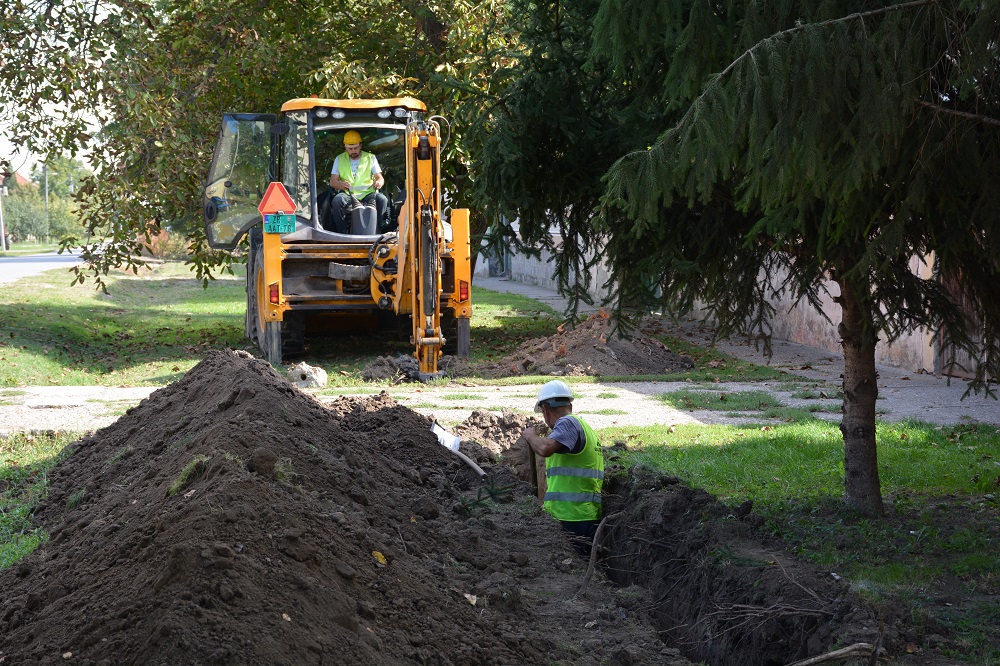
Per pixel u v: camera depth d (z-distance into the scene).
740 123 4.32
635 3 4.83
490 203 10.73
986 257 5.24
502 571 5.77
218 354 9.20
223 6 20.41
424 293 13.59
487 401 12.67
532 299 30.20
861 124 4.24
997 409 11.79
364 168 16.28
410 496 6.82
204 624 3.62
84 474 7.68
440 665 4.12
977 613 5.13
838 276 6.25
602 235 7.31
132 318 25.28
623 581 6.50
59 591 4.43
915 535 6.59
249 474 4.86
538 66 8.57
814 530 6.58
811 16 4.65
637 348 16.39
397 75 21.23
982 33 4.11
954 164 4.70
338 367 15.81
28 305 25.36
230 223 16.56
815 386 13.81
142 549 4.34
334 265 15.84
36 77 17.45
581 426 7.12
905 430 10.40
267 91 22.11
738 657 5.09
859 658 4.48
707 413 11.75
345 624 4.02
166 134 18.67
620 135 7.77
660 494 6.91
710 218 6.68
